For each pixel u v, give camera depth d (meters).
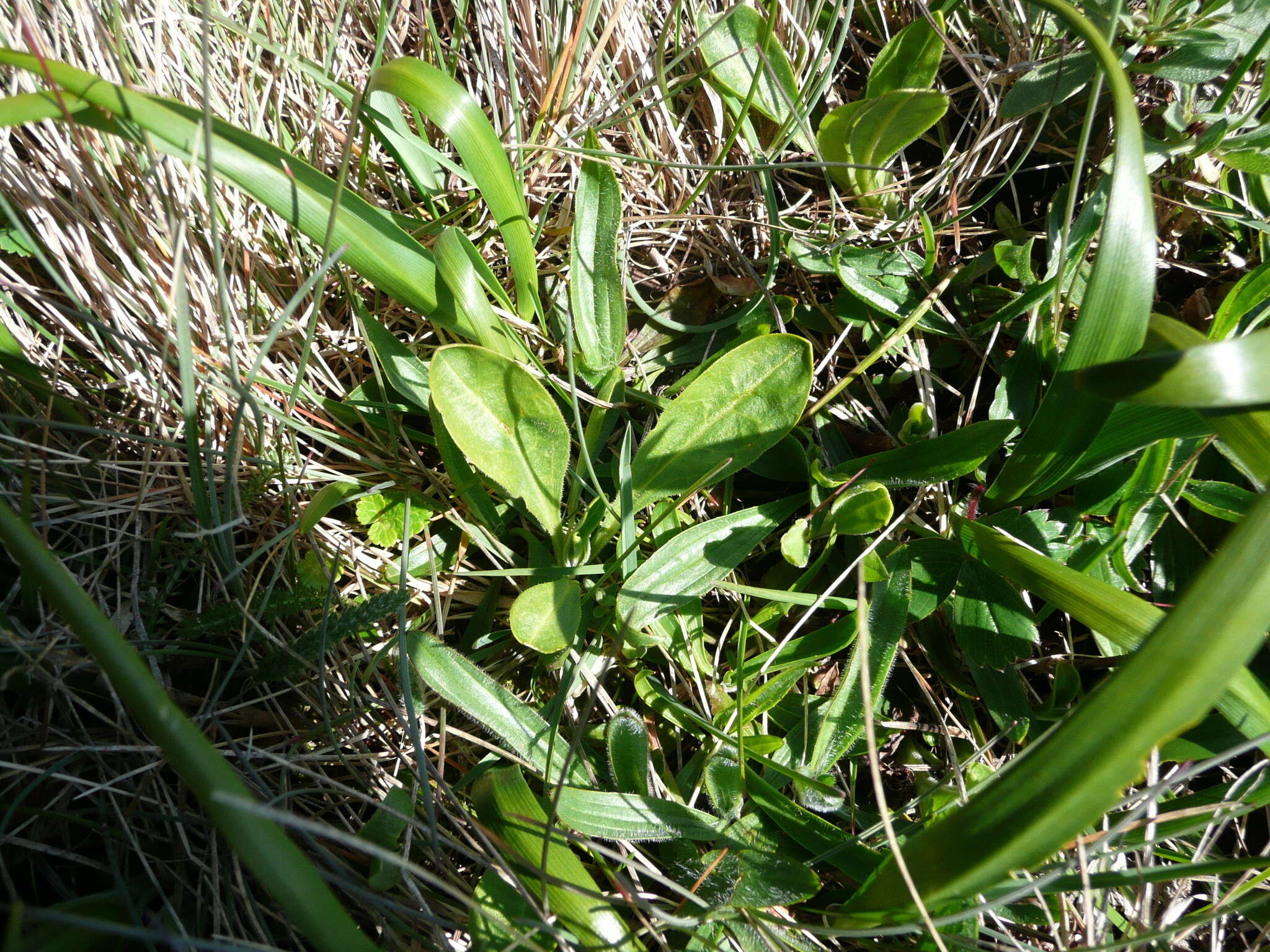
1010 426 0.21
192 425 0.19
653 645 0.21
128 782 0.20
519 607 0.20
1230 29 0.23
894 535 0.24
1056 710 0.21
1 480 0.21
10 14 0.21
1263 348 0.15
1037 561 0.20
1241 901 0.19
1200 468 0.23
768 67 0.24
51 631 0.20
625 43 0.26
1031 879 0.18
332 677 0.21
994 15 0.28
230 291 0.23
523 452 0.21
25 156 0.23
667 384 0.26
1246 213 0.25
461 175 0.24
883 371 0.26
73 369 0.23
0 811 0.19
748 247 0.28
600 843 0.20
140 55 0.22
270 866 0.14
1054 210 0.25
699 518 0.24
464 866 0.20
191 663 0.21
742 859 0.19
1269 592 0.14
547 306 0.26
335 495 0.22
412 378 0.23
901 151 0.26
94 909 0.17
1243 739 0.19
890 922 0.17
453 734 0.21
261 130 0.24
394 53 0.26
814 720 0.21
